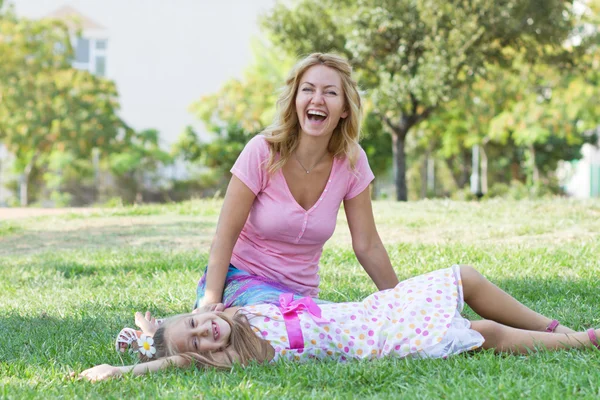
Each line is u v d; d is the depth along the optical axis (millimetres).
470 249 6789
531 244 7223
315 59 3848
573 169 35031
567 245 7031
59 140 25125
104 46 34062
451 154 32969
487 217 9555
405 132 19438
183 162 29578
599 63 18828
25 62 24859
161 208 11836
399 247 7199
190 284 5562
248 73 27344
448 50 16891
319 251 4098
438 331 3355
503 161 34844
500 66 18281
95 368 3176
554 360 3191
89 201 28891
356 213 4117
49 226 10336
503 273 5664
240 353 3330
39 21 25359
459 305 3516
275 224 3891
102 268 6660
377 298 3557
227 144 28625
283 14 18719
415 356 3336
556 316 4219
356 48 17766
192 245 8188
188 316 3381
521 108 23516
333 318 3430
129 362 3523
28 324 4422
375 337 3396
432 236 8148
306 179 3926
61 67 25828
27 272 6613
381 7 17375
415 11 17406
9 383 3045
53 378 3166
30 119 24500
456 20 17000
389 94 17672
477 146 31312
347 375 3033
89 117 25391
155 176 29141
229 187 3891
